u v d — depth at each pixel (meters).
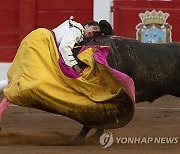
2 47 28.02
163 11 27.66
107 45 15.08
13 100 14.70
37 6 28.05
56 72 14.77
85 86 14.81
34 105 14.78
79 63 14.98
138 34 27.83
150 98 15.52
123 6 27.78
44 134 16.41
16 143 15.27
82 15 28.02
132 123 19.02
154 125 18.75
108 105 14.82
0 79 27.97
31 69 14.63
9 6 28.03
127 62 15.11
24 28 27.97
